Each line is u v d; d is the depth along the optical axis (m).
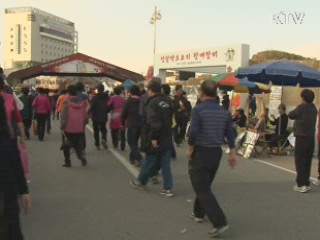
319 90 21.09
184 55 34.62
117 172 10.23
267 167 11.52
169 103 8.04
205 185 5.95
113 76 35.97
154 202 7.61
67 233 5.95
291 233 6.13
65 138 10.79
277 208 7.43
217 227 5.81
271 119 16.39
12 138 3.46
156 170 8.61
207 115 5.95
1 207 3.31
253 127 13.66
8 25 102.69
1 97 3.42
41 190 8.37
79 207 7.23
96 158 12.25
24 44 101.00
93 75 36.38
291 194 8.45
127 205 7.39
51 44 107.38
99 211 7.02
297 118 8.63
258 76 14.97
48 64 34.56
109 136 17.72
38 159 11.99
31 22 100.19
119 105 13.78
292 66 13.44
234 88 19.97
